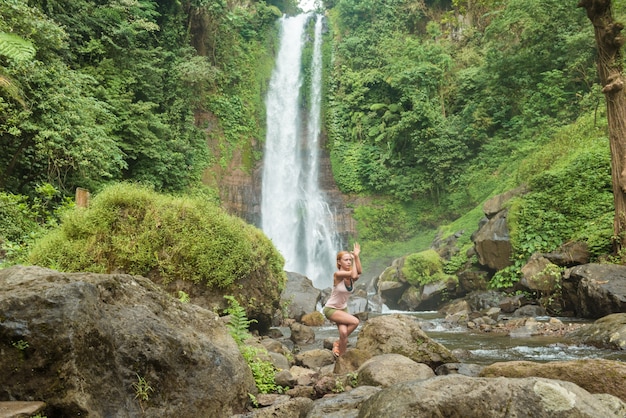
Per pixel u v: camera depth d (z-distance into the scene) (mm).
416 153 27812
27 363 2891
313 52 35438
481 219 17406
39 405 2777
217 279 8398
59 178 14883
